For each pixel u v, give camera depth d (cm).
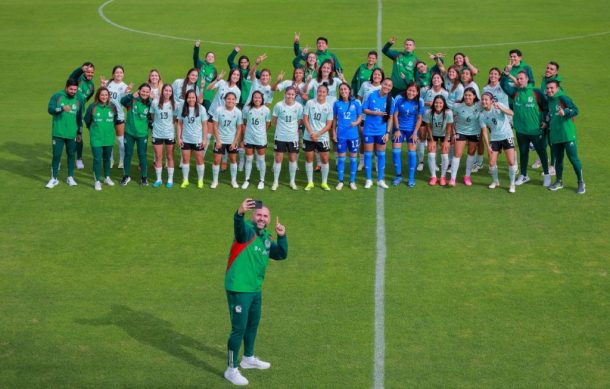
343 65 2984
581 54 3095
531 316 1301
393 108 1845
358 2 3962
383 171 1873
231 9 3884
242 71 2092
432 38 3338
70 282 1416
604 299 1356
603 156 2075
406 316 1300
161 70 2942
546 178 1864
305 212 1733
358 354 1191
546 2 3931
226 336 1244
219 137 1836
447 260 1502
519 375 1138
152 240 1593
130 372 1139
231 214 1722
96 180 1855
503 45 3225
